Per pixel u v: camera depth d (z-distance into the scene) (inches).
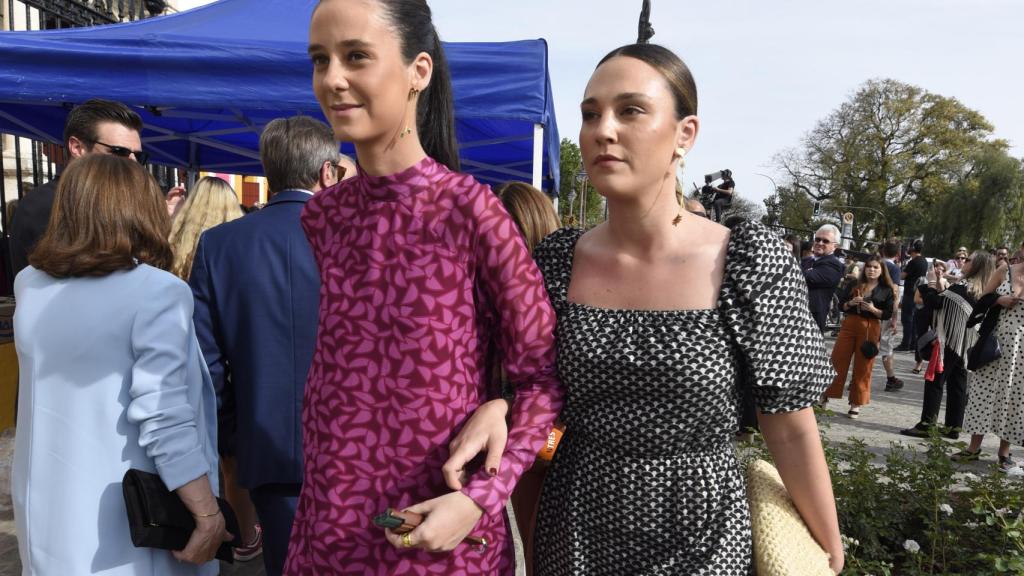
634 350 45.3
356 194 42.3
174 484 57.4
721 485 48.4
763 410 47.8
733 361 46.1
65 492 56.2
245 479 74.5
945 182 1662.2
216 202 106.2
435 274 39.7
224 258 75.3
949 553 103.9
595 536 49.4
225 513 66.1
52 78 123.3
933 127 1638.8
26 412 58.7
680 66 45.5
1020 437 180.4
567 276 51.4
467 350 41.1
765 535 49.7
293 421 73.5
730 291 45.1
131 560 57.5
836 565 51.4
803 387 45.7
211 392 67.1
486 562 42.9
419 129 42.6
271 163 80.1
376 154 39.1
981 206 1585.9
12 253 101.1
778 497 52.4
